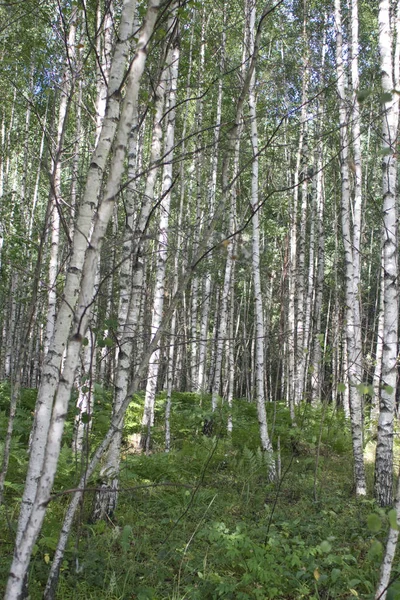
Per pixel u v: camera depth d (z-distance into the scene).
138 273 5.63
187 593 4.13
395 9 11.09
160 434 10.03
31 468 3.22
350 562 4.80
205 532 4.77
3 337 16.94
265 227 16.22
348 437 10.76
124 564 4.38
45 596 3.43
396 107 6.78
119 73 3.09
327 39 14.52
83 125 10.59
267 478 8.00
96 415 8.93
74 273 3.05
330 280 19.84
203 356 15.62
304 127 14.31
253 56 3.50
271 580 4.36
